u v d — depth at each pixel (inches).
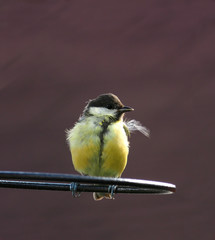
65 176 221.6
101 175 327.6
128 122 368.5
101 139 317.7
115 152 317.4
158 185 232.8
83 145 317.7
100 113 329.4
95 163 320.2
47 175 220.7
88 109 335.9
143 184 229.9
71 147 325.4
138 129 370.3
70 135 331.0
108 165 319.3
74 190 263.9
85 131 319.6
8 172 221.1
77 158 321.1
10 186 253.9
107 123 326.3
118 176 329.1
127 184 226.5
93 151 316.5
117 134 320.5
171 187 241.8
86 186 267.3
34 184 257.3
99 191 268.8
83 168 323.0
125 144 324.2
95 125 322.3
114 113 332.5
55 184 263.1
